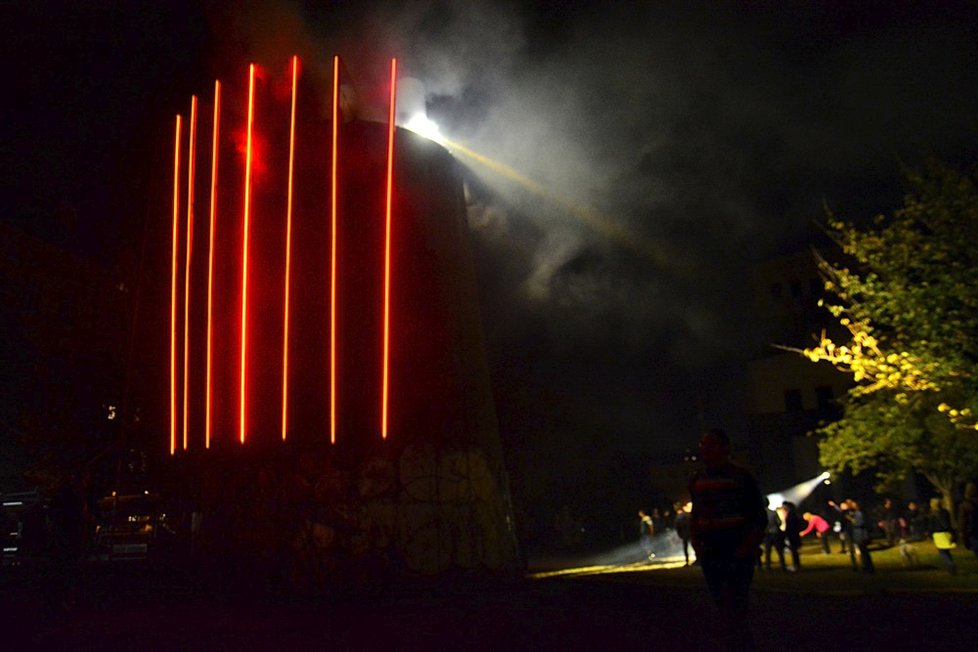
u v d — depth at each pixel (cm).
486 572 1195
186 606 1039
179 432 1321
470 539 1195
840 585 1343
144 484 1741
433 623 895
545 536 4038
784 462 4406
